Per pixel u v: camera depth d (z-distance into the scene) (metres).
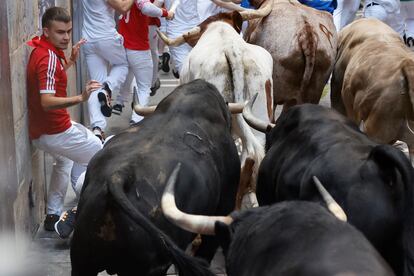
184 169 5.34
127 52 11.12
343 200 5.16
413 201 4.96
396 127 8.48
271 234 3.89
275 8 9.70
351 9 13.99
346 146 5.46
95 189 5.12
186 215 4.29
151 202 5.06
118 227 4.99
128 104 12.85
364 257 3.55
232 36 7.90
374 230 5.08
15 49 7.28
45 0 9.06
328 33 9.63
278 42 9.45
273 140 6.25
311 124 5.86
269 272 3.74
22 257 7.18
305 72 9.43
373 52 8.87
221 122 6.12
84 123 12.05
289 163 5.78
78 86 11.95
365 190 5.12
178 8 12.12
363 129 8.84
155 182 5.14
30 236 7.84
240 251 3.99
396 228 5.09
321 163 5.39
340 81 9.93
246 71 7.63
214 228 4.21
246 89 7.64
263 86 7.70
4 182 6.63
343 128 5.73
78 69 11.90
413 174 5.00
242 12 9.48
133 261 5.05
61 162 8.08
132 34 11.10
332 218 3.88
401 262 5.08
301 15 9.59
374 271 3.46
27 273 7.13
